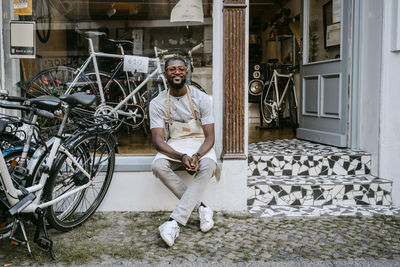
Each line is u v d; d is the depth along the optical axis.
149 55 4.16
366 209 3.87
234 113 3.73
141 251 2.96
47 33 4.07
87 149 3.36
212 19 3.92
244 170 3.77
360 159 4.24
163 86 4.18
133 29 4.15
